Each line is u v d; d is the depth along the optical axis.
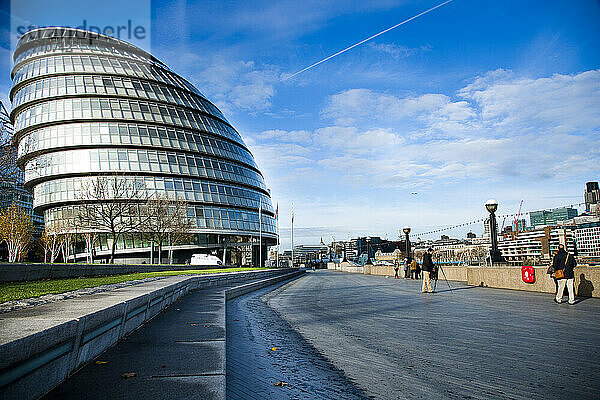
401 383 5.76
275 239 89.62
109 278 17.39
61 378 4.44
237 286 21.92
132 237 66.94
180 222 64.25
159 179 73.06
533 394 5.20
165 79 84.88
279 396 5.23
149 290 10.12
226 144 87.12
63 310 5.72
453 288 24.20
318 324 11.36
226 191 80.44
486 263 32.50
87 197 59.38
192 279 17.53
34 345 3.72
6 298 7.75
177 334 7.35
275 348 8.20
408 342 8.59
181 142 78.25
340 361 7.08
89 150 71.56
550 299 16.70
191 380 4.60
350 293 22.56
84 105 73.81
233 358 7.34
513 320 11.26
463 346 8.06
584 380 5.74
